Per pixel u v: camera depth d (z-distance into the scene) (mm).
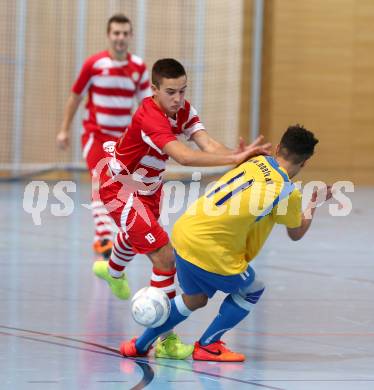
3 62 43250
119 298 15258
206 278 11914
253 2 44844
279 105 45125
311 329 14359
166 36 43938
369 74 45875
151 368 11562
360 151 46125
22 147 43875
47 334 13516
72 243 24531
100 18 43594
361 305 16578
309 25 45125
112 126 22203
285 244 25391
